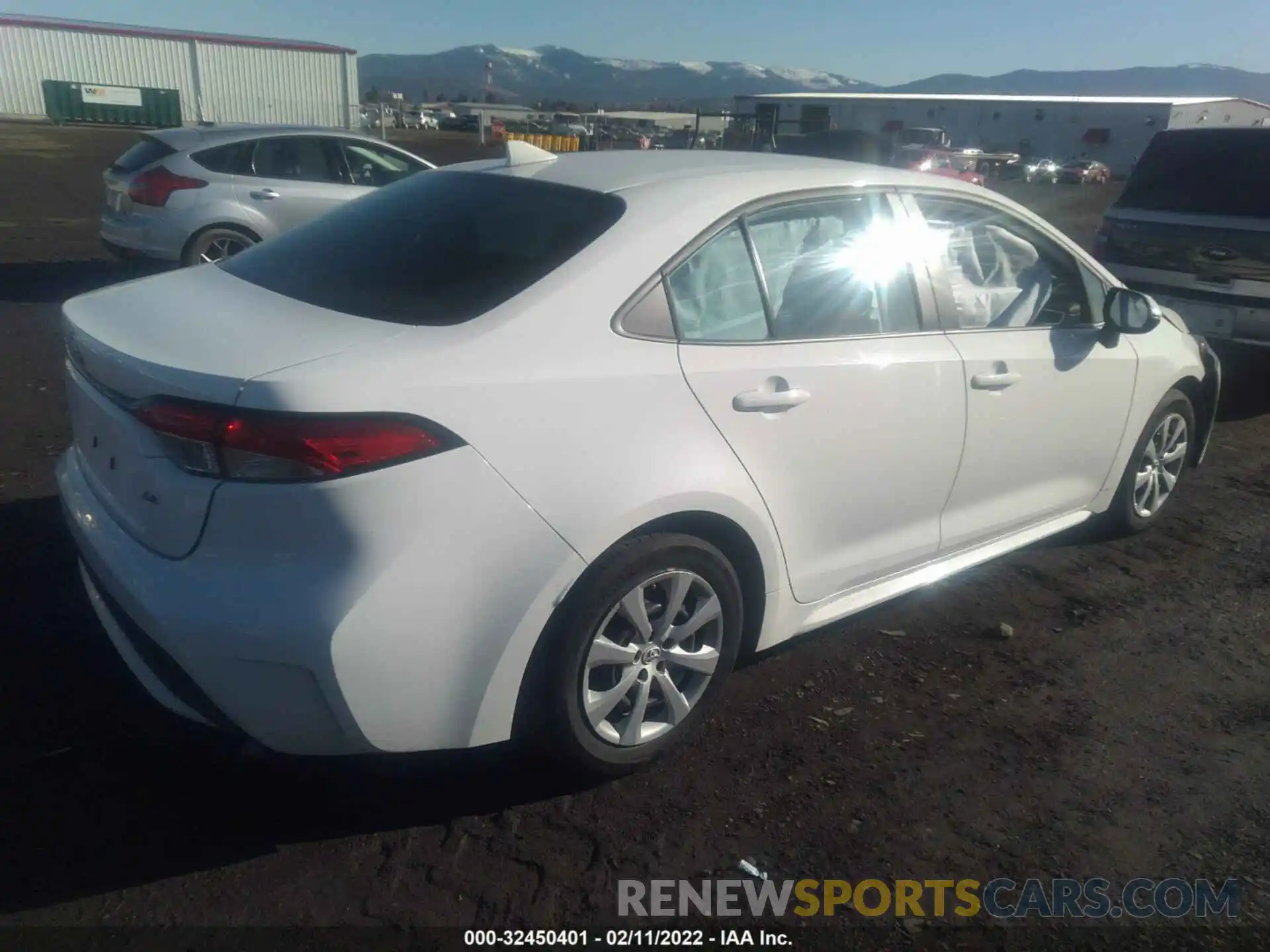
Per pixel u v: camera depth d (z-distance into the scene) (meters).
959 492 3.94
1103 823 3.07
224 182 9.34
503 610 2.65
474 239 3.11
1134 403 4.69
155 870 2.66
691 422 2.99
